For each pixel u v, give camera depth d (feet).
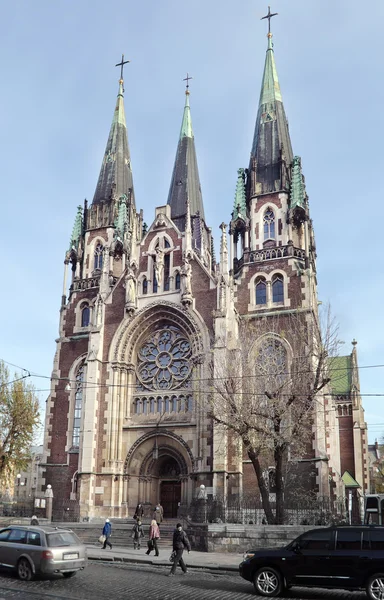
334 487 179.73
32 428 205.98
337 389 268.00
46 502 169.27
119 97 270.46
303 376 135.03
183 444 171.73
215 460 156.56
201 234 259.39
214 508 134.10
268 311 187.62
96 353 185.16
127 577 84.58
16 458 203.41
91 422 178.09
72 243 229.04
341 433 261.03
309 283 187.42
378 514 125.59
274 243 199.00
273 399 127.54
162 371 184.85
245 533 117.60
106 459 176.04
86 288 219.20
